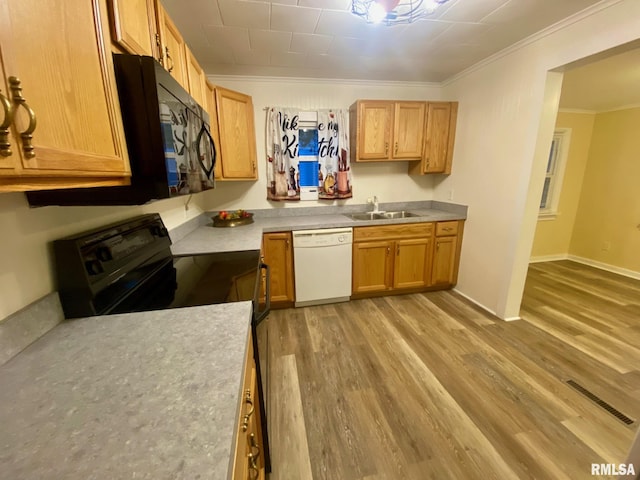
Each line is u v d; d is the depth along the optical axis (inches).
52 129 20.7
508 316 97.8
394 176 129.8
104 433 19.8
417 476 47.6
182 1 61.4
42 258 33.0
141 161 33.9
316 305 111.3
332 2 62.2
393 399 63.7
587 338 86.4
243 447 25.8
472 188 108.5
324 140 114.6
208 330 33.2
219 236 84.1
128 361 27.6
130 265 45.0
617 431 55.0
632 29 58.5
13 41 17.2
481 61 98.3
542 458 50.1
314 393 65.8
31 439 19.4
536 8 66.0
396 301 113.6
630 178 138.3
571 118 147.6
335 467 49.2
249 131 102.4
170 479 16.6
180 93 42.0
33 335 30.8
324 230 103.9
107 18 29.2
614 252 145.9
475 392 65.3
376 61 96.5
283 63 96.6
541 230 160.9
